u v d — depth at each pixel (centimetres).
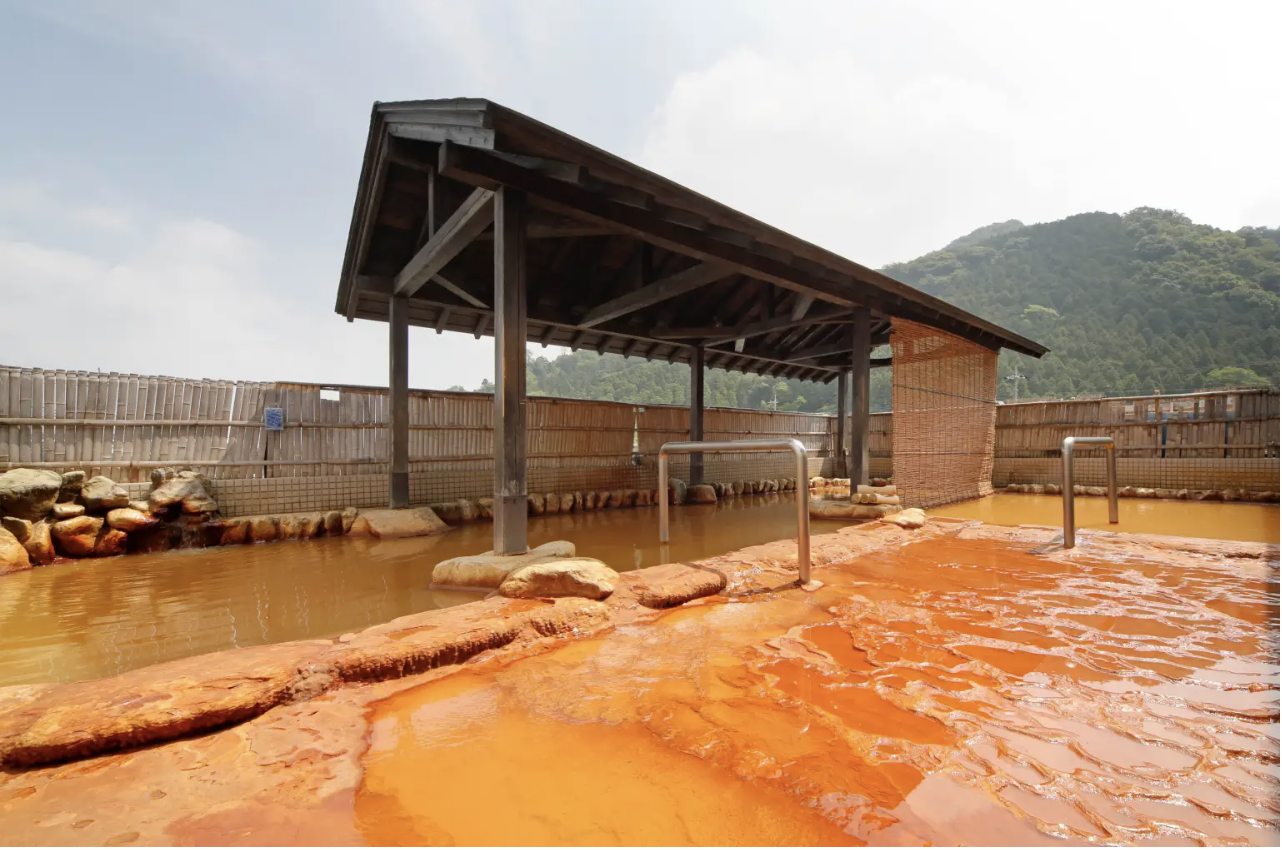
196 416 605
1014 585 359
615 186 442
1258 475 831
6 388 514
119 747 171
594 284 783
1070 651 244
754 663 237
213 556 509
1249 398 856
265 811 141
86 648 278
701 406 1013
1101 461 984
